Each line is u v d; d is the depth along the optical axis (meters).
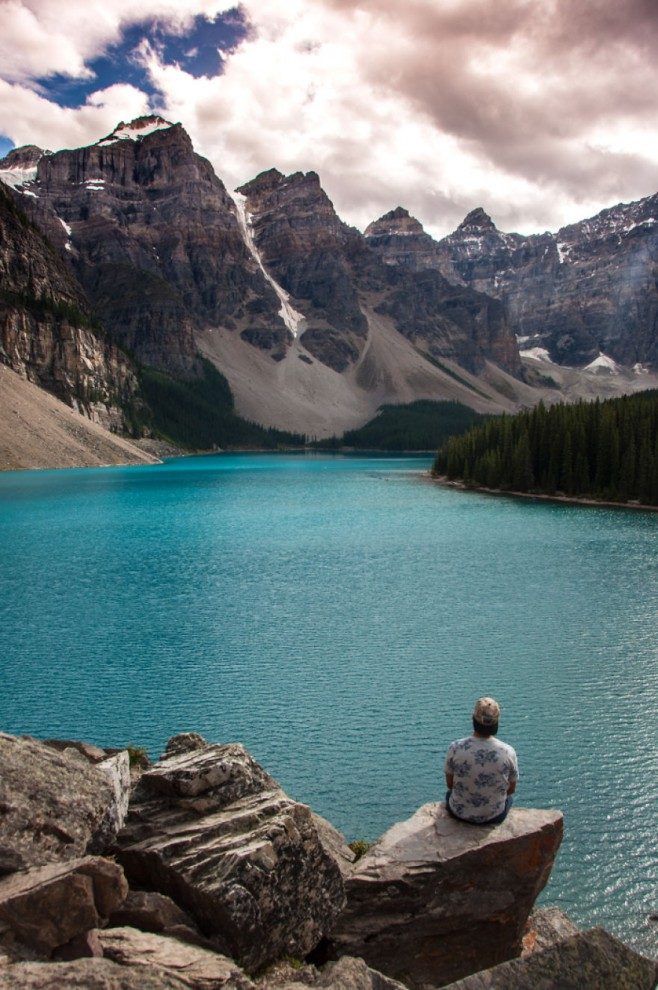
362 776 26.48
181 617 49.41
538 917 13.14
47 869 8.02
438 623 47.59
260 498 142.38
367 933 10.14
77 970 6.79
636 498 136.25
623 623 47.47
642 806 24.14
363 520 108.06
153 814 10.30
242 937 8.51
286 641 43.56
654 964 8.36
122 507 123.56
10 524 101.62
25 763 9.55
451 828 11.31
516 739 29.34
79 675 37.44
